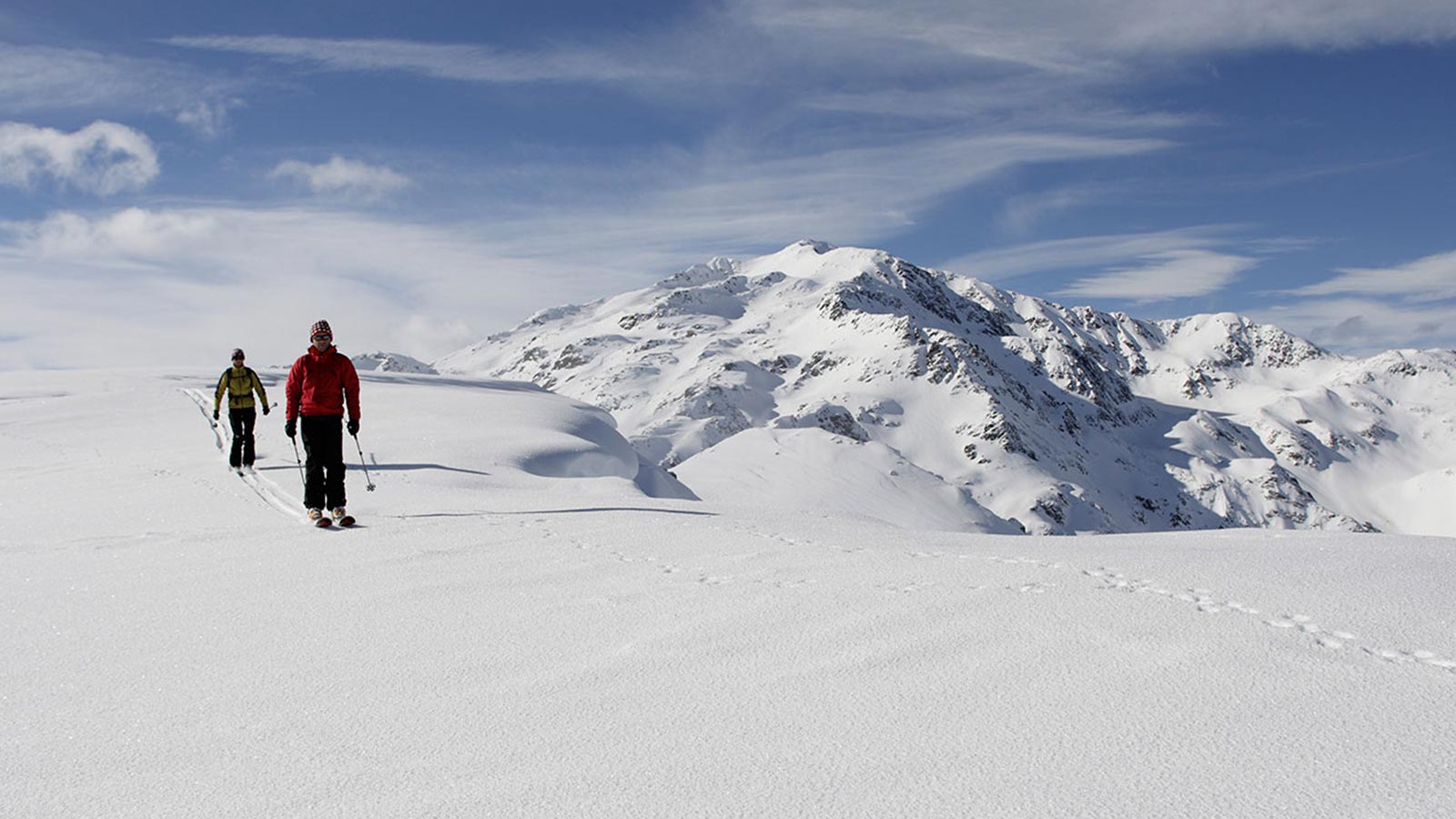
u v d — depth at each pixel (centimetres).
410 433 2164
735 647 475
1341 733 331
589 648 488
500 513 1041
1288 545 689
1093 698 377
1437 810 274
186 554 817
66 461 1956
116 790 333
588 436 2877
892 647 458
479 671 457
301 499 1270
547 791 316
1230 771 307
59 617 595
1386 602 485
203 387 3525
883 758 331
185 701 429
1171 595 523
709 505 1220
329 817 303
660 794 310
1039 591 547
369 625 554
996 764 322
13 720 410
